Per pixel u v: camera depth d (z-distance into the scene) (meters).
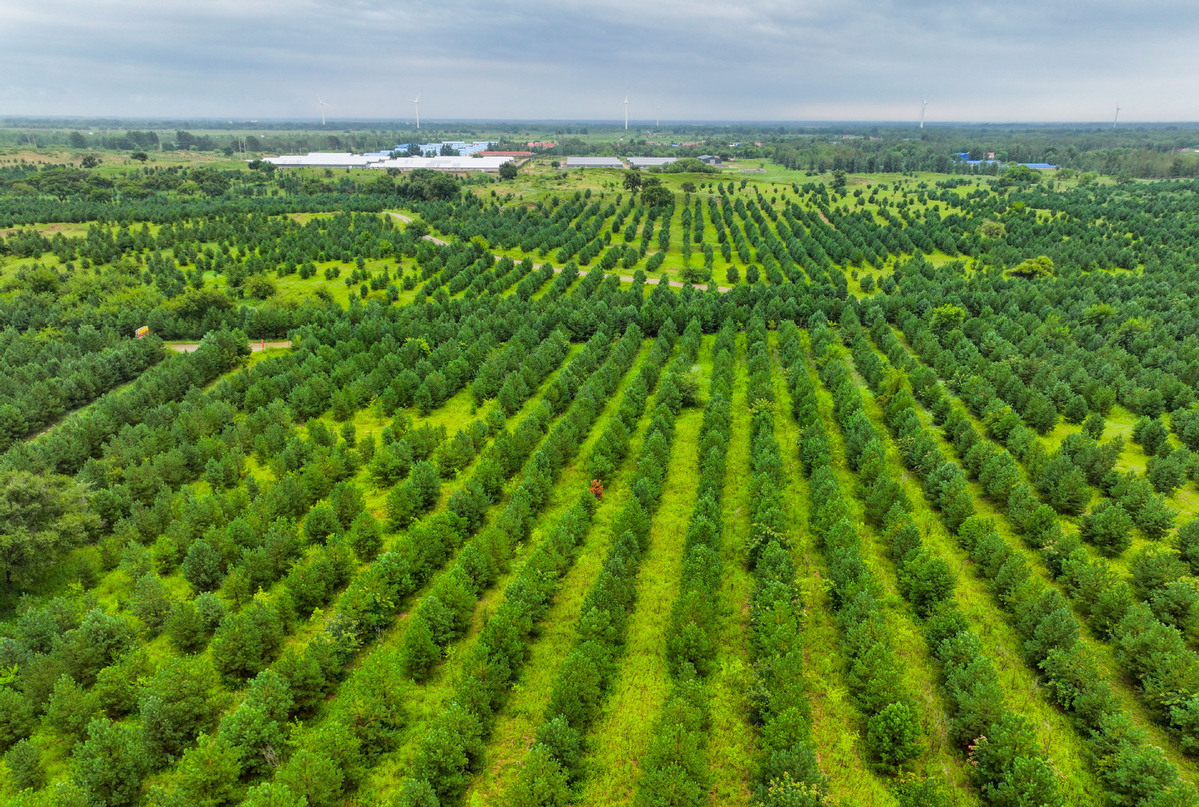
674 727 35.28
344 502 59.41
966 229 180.12
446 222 185.25
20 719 38.59
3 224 157.88
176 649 46.66
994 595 50.78
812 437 68.69
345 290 134.62
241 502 61.06
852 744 38.44
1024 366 87.69
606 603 45.81
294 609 47.91
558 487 66.19
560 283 137.62
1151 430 72.19
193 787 32.78
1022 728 36.28
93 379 89.31
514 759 37.69
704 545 50.94
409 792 32.12
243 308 114.56
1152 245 154.00
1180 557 53.19
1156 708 40.09
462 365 93.12
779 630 41.84
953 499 59.19
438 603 45.00
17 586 53.06
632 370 98.31
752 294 123.69
